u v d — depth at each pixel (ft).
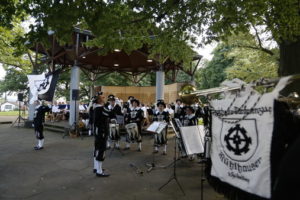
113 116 24.23
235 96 6.82
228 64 74.74
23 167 18.02
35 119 25.13
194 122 21.38
